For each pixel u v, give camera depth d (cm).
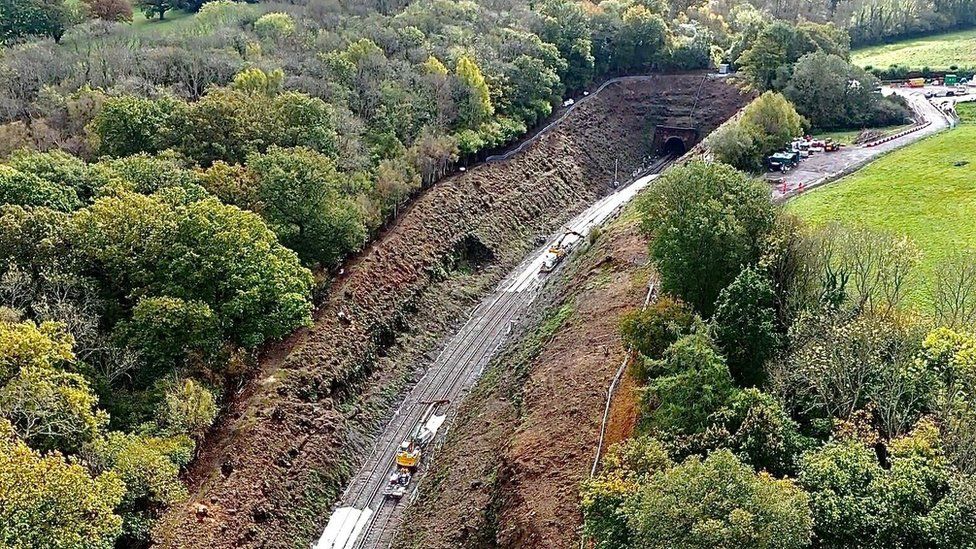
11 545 3431
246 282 5662
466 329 7875
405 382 7031
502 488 4831
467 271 8862
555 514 4306
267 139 7788
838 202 7125
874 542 2802
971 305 4331
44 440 4359
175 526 4725
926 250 5772
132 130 7394
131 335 5219
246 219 5959
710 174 4994
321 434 6003
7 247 5219
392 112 9538
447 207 9156
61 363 4812
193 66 9400
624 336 4856
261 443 5553
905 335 3775
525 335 6950
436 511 5259
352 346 6838
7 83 8600
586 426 4856
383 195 8294
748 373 4056
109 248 5353
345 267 7594
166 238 5569
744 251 4650
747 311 4094
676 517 2725
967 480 2817
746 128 8744
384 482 5878
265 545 5100
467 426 6038
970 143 8406
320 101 8350
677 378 3806
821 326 3944
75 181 6241
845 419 3591
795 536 2675
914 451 3073
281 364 6250
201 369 5684
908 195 7038
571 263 8150
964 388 3384
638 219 7519
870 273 4812
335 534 5353
